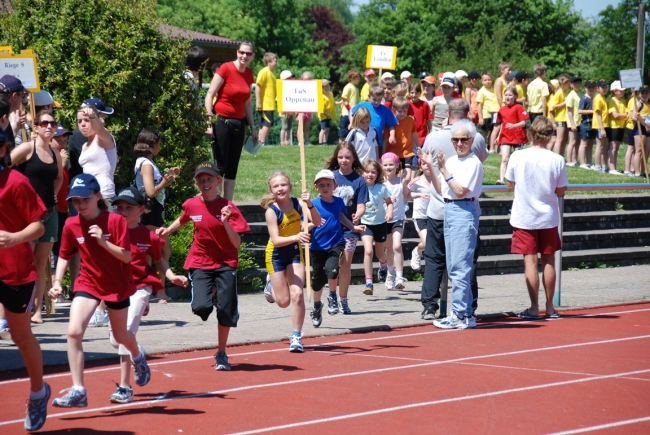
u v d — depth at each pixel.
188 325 11.60
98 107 11.49
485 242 18.66
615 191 23.23
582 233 20.23
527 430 6.92
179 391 8.16
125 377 7.76
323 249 11.34
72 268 12.80
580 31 78.56
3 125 8.30
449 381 8.61
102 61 14.70
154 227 12.42
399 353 10.02
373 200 13.91
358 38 86.75
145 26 15.15
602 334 11.34
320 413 7.38
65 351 9.73
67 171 12.35
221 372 8.96
